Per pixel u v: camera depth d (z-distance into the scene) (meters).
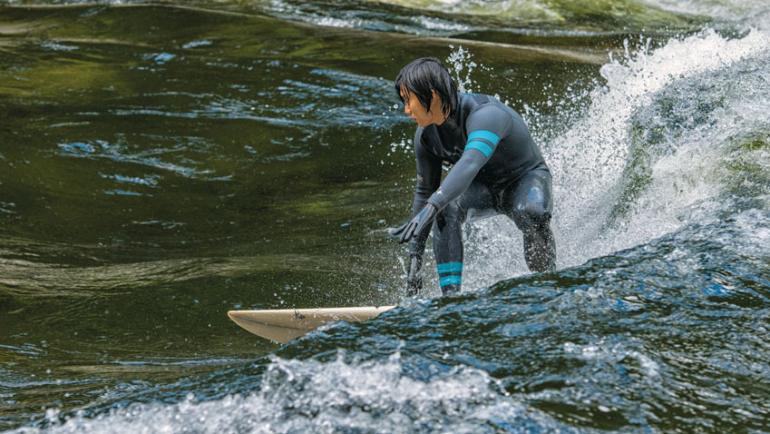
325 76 38.53
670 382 10.48
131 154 30.58
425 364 10.92
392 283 20.25
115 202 27.11
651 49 44.28
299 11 52.94
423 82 15.86
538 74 38.72
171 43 43.28
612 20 54.38
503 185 17.58
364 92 36.81
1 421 11.30
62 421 10.58
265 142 32.12
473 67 39.59
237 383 10.95
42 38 44.50
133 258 22.55
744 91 24.66
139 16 47.47
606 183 22.55
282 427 9.74
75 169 29.12
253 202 27.42
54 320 17.70
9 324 17.45
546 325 12.04
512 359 11.05
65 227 25.03
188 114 34.22
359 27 50.41
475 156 15.65
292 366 10.98
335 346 11.72
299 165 30.41
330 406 10.04
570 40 47.41
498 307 12.73
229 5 54.31
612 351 11.20
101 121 33.12
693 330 11.86
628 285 13.23
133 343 16.56
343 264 21.55
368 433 9.45
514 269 19.70
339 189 28.41
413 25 51.19
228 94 36.44
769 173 19.52
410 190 28.00
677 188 20.48
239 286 19.70
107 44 43.25
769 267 13.89
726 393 10.28
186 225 25.52
